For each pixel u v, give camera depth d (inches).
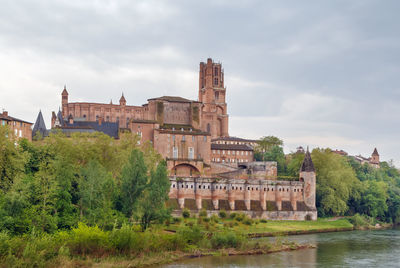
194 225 4382.4
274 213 6466.5
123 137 6220.5
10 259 3102.9
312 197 6717.5
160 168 4574.3
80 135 5462.6
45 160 4443.9
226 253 4052.7
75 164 4963.1
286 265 3752.5
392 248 4581.7
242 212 6264.8
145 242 3774.6
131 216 4434.1
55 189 3981.3
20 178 3927.2
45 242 3331.7
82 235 3518.7
